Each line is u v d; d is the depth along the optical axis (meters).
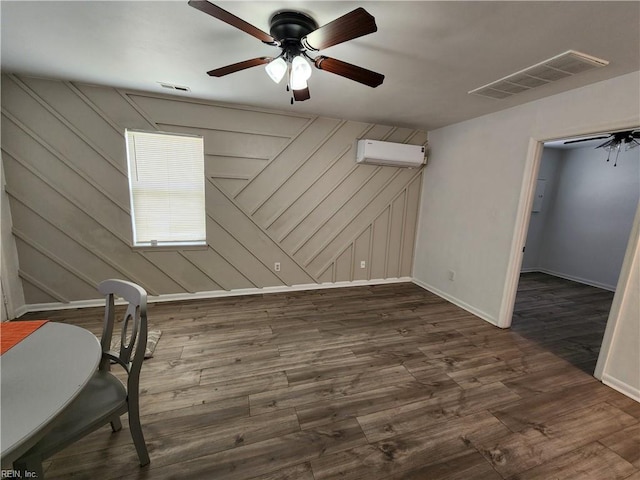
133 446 1.55
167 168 3.28
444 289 3.96
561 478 1.45
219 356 2.42
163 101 3.08
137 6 1.55
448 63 2.07
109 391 1.35
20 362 1.07
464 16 1.52
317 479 1.41
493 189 3.19
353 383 2.13
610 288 4.67
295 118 3.58
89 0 1.50
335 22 1.27
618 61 1.91
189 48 2.02
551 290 4.57
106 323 1.54
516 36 1.69
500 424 1.78
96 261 3.19
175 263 3.47
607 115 2.20
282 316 3.22
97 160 3.01
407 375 2.24
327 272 4.17
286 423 1.74
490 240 3.24
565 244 5.31
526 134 2.82
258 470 1.44
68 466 1.42
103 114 2.94
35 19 1.68
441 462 1.51
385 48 1.89
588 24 1.54
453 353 2.58
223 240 3.59
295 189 3.76
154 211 3.33
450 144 3.82
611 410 1.92
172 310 3.27
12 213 2.85
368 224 4.24
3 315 2.74
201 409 1.83
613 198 4.64
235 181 3.50
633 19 1.46
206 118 3.24
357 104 3.10
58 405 0.87
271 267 3.87
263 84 2.66
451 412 1.87
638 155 4.35
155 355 2.40
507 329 3.10
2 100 2.66
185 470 1.43
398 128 4.08
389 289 4.25
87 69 2.44
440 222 4.02
